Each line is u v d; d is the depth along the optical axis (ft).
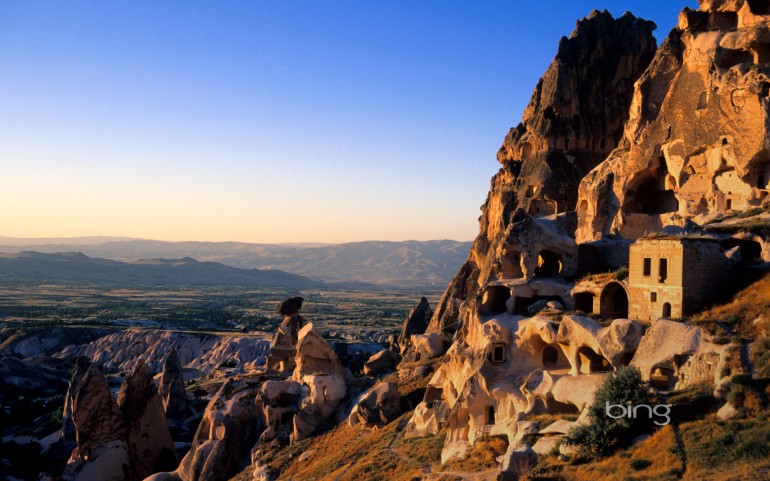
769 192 174.50
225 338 597.52
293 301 300.81
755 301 125.18
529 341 154.20
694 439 98.58
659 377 123.24
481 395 151.64
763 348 110.63
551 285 171.63
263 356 534.78
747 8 200.95
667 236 141.38
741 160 179.93
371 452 172.65
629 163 216.95
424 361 232.32
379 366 275.39
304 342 241.76
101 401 218.18
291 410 223.92
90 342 645.92
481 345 163.53
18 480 246.47
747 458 89.92
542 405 140.67
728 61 196.24
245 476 204.74
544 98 273.95
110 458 214.69
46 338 640.99
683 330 121.80
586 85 272.51
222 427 221.25
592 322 140.46
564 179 261.03
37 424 309.42
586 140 268.21
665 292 138.31
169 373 297.53
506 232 182.60
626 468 98.84
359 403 196.65
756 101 178.50
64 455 261.44
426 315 328.49
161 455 230.89
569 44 277.64
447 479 127.65
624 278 154.61
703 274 137.28
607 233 216.54
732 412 101.35
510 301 171.63
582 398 130.31
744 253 151.74
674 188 206.59
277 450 209.46
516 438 130.93
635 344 130.52
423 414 174.40
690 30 211.41
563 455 111.55
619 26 280.92
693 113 198.08
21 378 413.18
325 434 208.13
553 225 184.24
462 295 286.46
